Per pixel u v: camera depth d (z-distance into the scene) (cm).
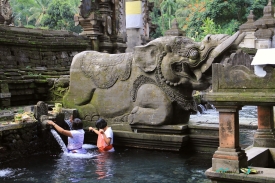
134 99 775
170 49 729
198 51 705
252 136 708
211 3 3609
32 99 1002
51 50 1230
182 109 739
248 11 3425
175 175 564
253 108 1254
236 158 404
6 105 904
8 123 682
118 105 798
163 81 734
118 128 792
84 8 1416
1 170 600
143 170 594
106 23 1472
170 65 725
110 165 627
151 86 750
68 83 952
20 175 574
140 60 757
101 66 830
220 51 671
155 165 622
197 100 1110
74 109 837
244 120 840
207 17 3553
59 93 965
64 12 3531
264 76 392
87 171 593
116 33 1514
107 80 816
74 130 733
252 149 500
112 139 743
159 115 727
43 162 652
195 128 717
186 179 543
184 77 720
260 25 1923
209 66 688
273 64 386
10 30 1141
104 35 1455
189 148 720
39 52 1192
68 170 600
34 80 994
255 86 397
